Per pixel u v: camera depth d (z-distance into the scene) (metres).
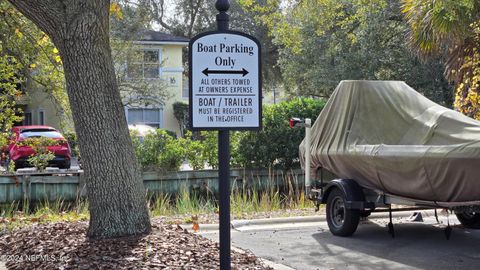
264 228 11.60
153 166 17.17
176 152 17.30
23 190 16.23
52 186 16.42
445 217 12.51
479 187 8.32
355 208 10.16
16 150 21.55
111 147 8.07
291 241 10.19
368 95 10.71
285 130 17.98
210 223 11.76
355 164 10.31
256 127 5.66
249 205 14.30
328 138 11.17
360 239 10.27
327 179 11.53
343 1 22.53
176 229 9.02
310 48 28.55
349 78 27.34
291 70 30.89
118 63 30.30
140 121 37.75
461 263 8.40
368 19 25.77
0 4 12.62
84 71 7.92
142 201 8.37
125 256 7.19
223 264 5.55
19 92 15.32
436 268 8.13
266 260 8.61
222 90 5.58
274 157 17.97
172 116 38.41
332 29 27.91
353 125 10.68
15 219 11.80
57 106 15.86
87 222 9.91
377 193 10.20
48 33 7.97
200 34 5.54
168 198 16.33
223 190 5.57
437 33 13.09
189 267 6.82
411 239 10.20
